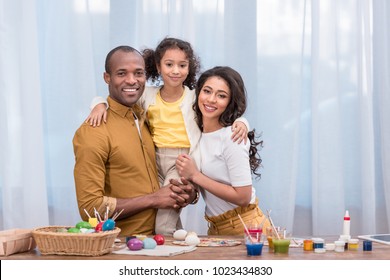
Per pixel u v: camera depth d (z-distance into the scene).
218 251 1.83
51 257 1.72
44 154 3.07
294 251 1.84
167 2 3.12
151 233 2.33
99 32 3.13
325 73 3.17
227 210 2.34
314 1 3.15
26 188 3.02
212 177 2.32
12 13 3.05
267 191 3.14
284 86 3.15
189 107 2.40
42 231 1.77
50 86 3.10
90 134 2.20
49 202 3.13
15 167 3.06
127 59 2.25
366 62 3.17
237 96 2.29
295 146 3.13
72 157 3.09
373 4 3.21
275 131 3.14
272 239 1.84
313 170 3.12
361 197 3.18
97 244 1.72
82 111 3.08
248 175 2.26
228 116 2.30
